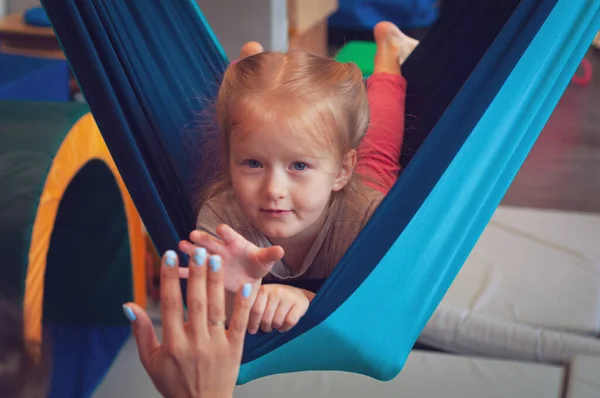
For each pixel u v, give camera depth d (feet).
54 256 7.22
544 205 10.91
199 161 4.14
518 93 3.51
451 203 3.44
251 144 3.42
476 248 8.15
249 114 3.43
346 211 4.05
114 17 3.96
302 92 3.48
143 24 4.27
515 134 3.65
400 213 3.31
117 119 3.49
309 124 3.43
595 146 12.94
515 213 9.02
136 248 7.45
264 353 3.28
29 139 5.16
